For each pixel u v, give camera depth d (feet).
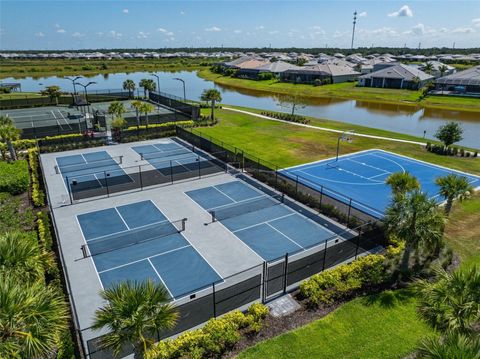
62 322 34.30
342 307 52.90
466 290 37.47
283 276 59.31
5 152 124.98
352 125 187.42
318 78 383.04
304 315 52.01
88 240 73.77
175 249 70.64
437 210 57.98
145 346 34.63
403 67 346.74
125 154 131.34
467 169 120.26
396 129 193.16
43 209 87.45
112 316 34.47
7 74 430.20
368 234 68.59
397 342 46.06
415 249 60.34
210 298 54.85
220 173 112.47
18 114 206.39
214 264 65.82
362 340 46.57
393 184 67.00
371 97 306.55
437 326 37.55
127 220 82.33
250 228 79.10
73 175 110.11
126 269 64.18
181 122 174.81
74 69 500.74
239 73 451.12
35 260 41.73
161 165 119.44
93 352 39.40
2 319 29.91
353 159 129.49
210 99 184.03
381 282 57.93
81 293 57.77
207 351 44.73
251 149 139.33
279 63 439.63
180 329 48.73
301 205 90.79
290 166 121.29
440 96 292.61
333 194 99.76
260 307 50.88
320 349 45.27
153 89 255.29
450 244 72.38
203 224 80.59
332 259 64.03
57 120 190.80
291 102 226.79
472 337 31.63
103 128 161.99
